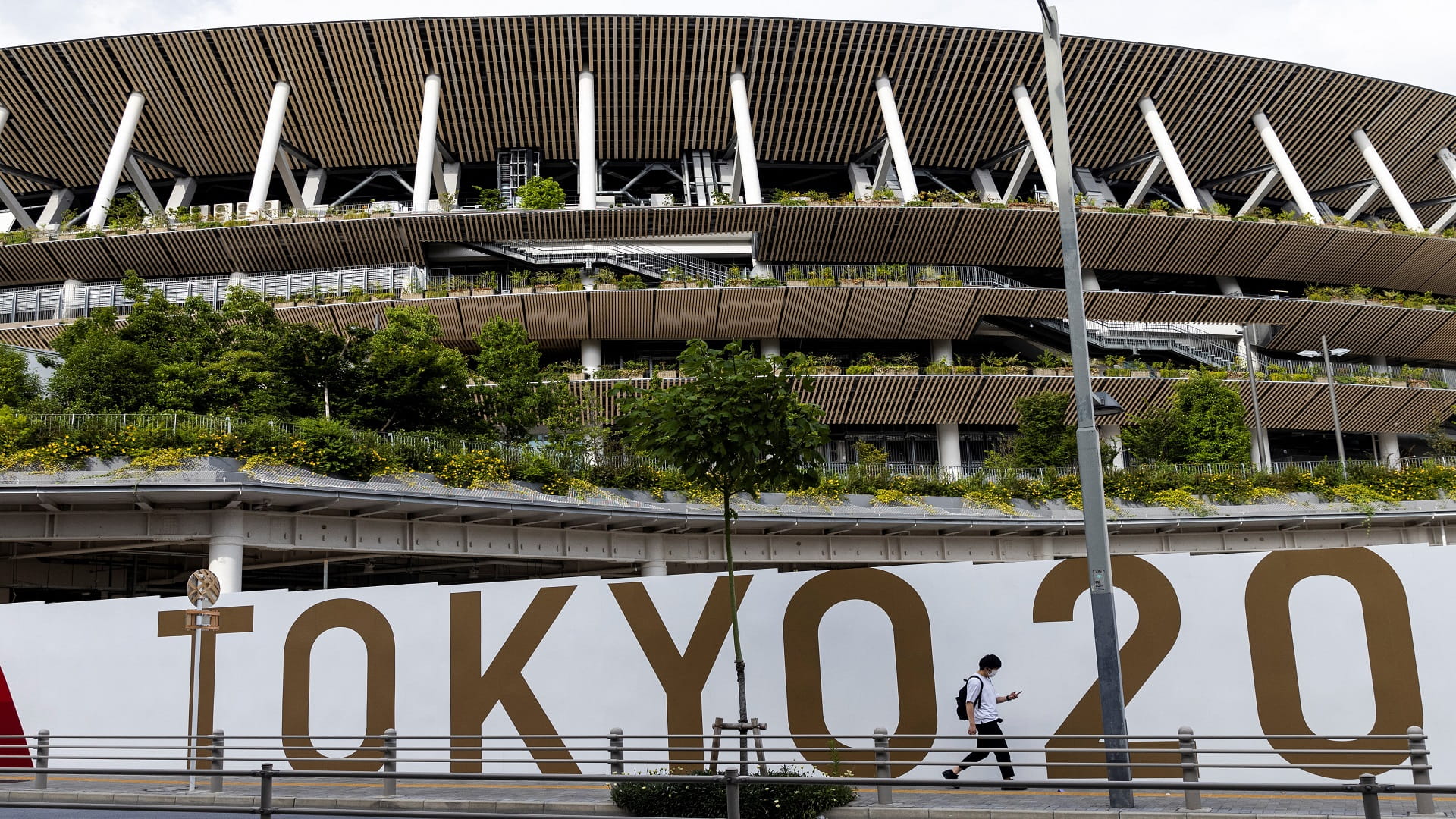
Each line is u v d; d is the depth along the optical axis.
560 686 15.96
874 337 49.88
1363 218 63.31
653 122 52.78
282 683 17.00
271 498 23.80
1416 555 13.16
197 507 24.02
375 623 16.83
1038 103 53.25
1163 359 52.75
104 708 17.69
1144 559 14.11
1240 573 13.77
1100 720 13.86
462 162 54.50
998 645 14.45
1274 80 53.00
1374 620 13.17
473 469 27.81
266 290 46.84
